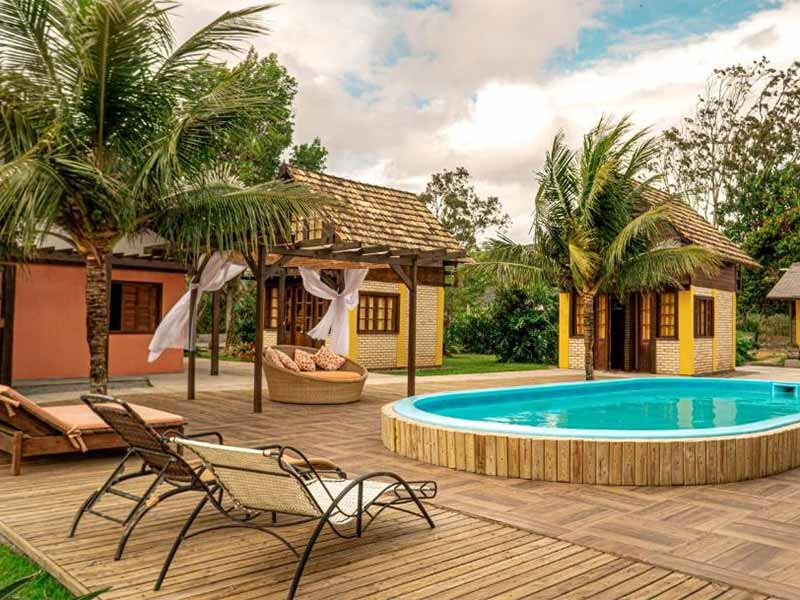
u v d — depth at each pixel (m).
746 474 5.85
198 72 7.49
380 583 3.36
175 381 13.80
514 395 10.69
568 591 3.28
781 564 3.68
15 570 3.70
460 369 18.81
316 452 6.77
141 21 6.64
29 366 13.23
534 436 5.79
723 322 19.69
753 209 35.16
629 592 3.27
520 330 21.81
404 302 18.50
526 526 4.36
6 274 11.80
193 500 4.89
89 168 6.42
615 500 5.09
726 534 4.23
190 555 3.76
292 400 10.45
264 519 4.43
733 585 3.37
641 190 13.68
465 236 37.19
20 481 5.49
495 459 5.87
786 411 10.66
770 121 35.38
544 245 14.03
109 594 3.19
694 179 37.50
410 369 11.47
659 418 9.92
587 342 13.94
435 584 3.36
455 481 5.66
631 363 18.31
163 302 15.02
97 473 5.79
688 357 17.03
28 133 6.81
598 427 9.09
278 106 7.81
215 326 15.09
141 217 7.51
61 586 3.46
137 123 7.35
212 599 3.15
